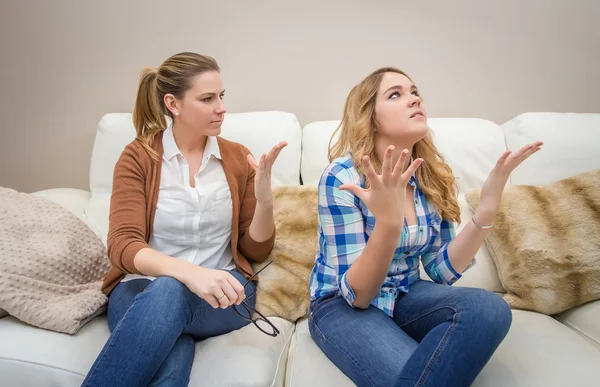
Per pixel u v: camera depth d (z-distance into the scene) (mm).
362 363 978
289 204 1470
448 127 1666
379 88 1190
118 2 1937
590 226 1364
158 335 948
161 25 1945
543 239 1367
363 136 1179
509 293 1398
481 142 1636
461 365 881
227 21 1939
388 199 939
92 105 2004
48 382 1002
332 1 1925
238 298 1061
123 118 1712
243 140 1622
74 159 2045
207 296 1026
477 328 907
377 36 1940
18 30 1967
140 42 1957
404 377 894
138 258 1114
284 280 1372
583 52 1945
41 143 2039
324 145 1657
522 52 1947
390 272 1182
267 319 1221
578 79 1965
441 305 1034
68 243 1286
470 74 1962
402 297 1198
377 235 982
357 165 1162
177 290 1038
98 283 1325
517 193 1460
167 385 951
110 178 1663
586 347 1096
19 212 1299
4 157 2053
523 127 1632
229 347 1129
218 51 1957
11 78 1999
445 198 1272
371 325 1047
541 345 1087
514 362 1012
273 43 1950
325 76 1963
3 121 2029
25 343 1043
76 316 1121
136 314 968
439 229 1264
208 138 1352
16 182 2059
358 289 1042
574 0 1912
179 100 1260
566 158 1560
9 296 1085
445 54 1949
